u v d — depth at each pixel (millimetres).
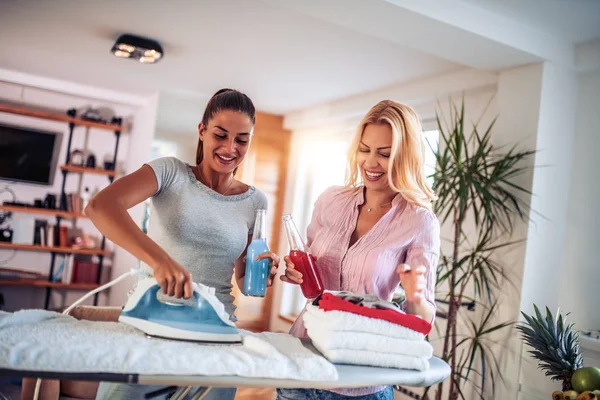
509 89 3012
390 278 1343
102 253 5309
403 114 1322
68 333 954
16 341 867
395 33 2650
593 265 2795
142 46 3617
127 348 907
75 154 5402
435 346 3459
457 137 2898
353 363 1070
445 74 3621
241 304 5598
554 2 2439
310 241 1515
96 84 5273
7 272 4949
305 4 2393
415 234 1316
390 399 1364
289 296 5625
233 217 1427
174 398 1042
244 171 5648
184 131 6602
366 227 1392
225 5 2916
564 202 2936
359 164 1379
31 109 5281
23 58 4535
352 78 4051
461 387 3145
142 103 5629
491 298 2982
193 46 3715
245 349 1022
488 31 2576
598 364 2555
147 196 1275
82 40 3848
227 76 4406
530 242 2816
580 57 2898
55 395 1938
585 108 2924
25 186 5270
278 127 5832
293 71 4059
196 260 1383
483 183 2861
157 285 1052
